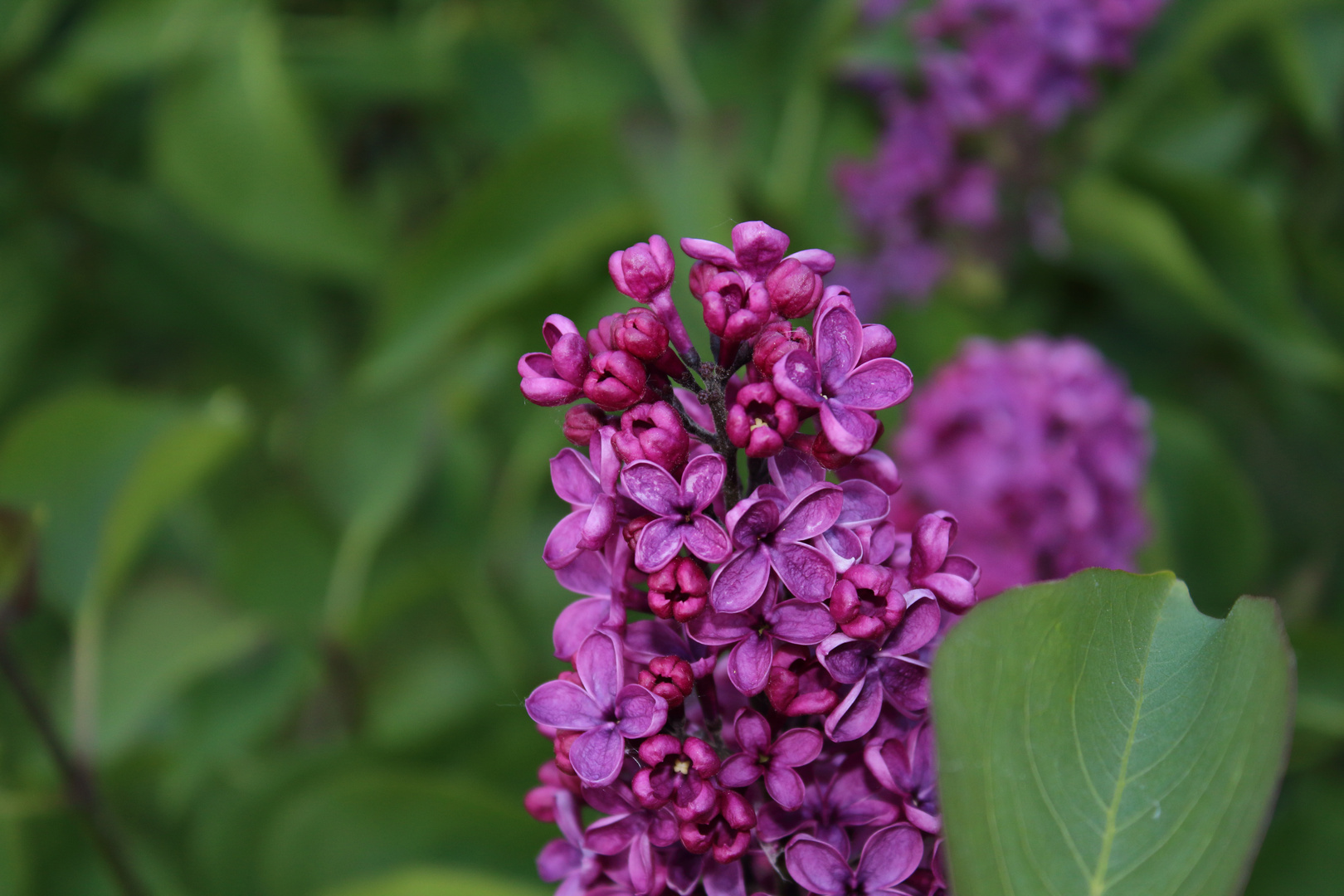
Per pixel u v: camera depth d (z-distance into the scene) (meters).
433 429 0.98
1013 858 0.52
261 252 1.04
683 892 0.55
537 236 0.95
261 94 0.97
